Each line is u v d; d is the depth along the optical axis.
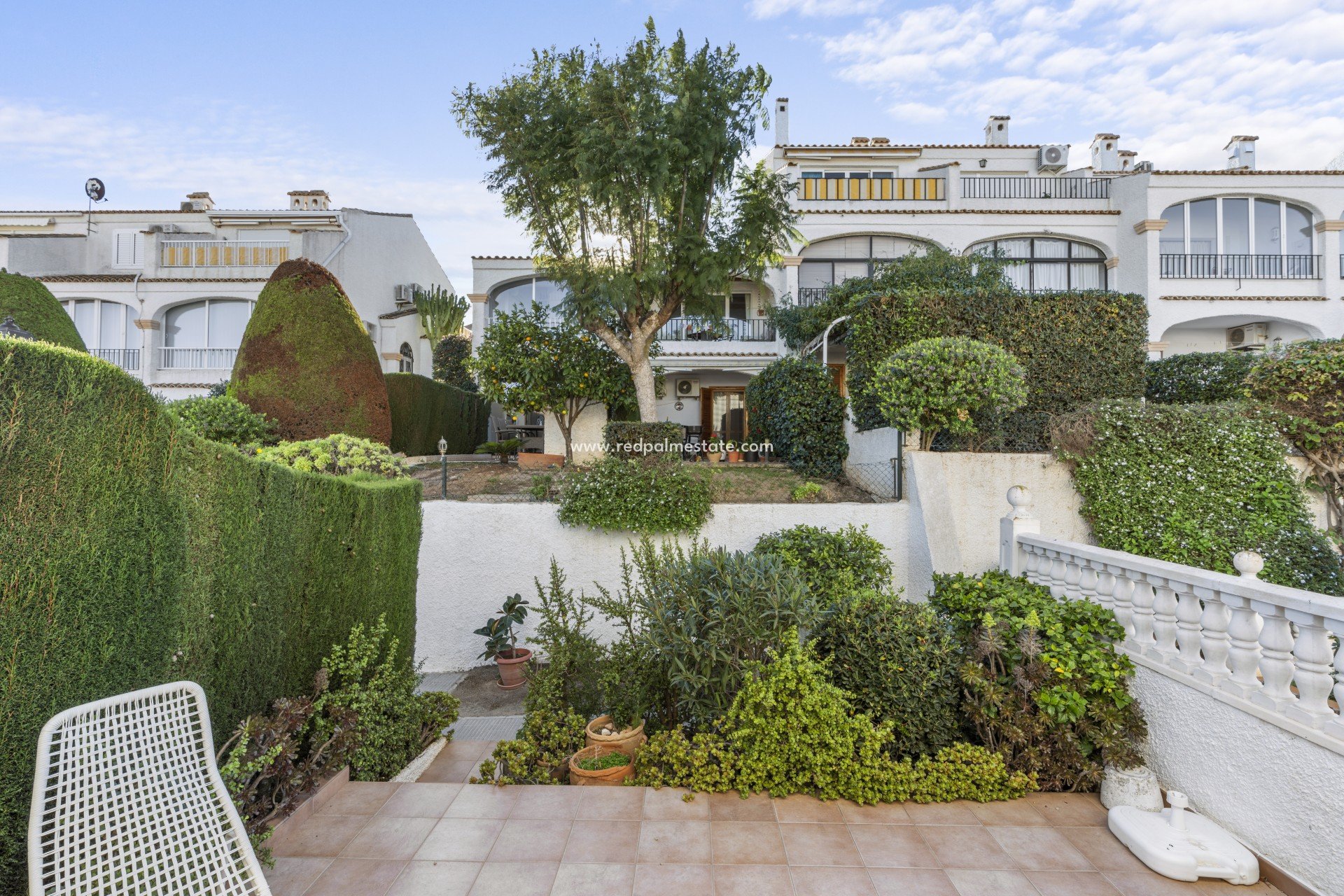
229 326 17.67
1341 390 6.17
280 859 2.80
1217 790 3.06
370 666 4.31
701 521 7.15
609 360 11.69
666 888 2.60
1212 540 5.91
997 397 6.54
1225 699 3.02
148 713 2.20
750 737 3.51
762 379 11.36
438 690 6.54
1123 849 2.91
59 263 18.03
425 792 3.45
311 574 4.02
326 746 3.42
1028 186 17.64
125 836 1.95
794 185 11.09
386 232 19.94
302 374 10.28
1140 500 6.14
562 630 4.48
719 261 10.65
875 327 8.31
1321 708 2.60
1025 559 5.15
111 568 2.39
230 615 3.16
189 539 2.84
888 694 3.73
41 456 2.15
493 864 2.77
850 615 3.99
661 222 10.78
